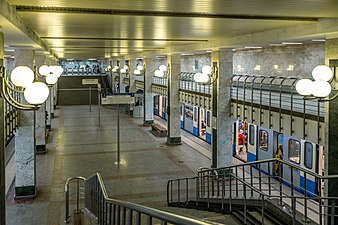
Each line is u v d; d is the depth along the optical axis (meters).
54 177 16.58
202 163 18.98
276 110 12.50
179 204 12.31
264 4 6.75
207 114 24.05
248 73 19.38
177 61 22.72
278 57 16.66
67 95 49.34
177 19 8.85
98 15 8.17
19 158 13.88
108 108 42.34
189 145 23.23
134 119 33.69
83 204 13.27
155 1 6.48
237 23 9.52
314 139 10.50
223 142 16.11
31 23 9.43
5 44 12.14
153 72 29.84
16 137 13.84
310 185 13.84
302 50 14.94
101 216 7.43
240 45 13.67
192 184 15.61
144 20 9.06
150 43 17.75
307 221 7.38
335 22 8.45
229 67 15.93
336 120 8.55
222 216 9.24
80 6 6.93
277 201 8.70
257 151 18.03
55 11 7.59
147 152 21.27
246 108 14.56
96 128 28.83
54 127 29.27
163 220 2.68
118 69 41.53
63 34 12.59
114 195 14.22
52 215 12.30
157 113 36.59
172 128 23.09
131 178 16.42
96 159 19.66
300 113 11.09
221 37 14.19
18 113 13.71
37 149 20.78
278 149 16.19
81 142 23.83
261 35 11.91
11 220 11.91
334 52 8.64
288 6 6.94
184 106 29.16
